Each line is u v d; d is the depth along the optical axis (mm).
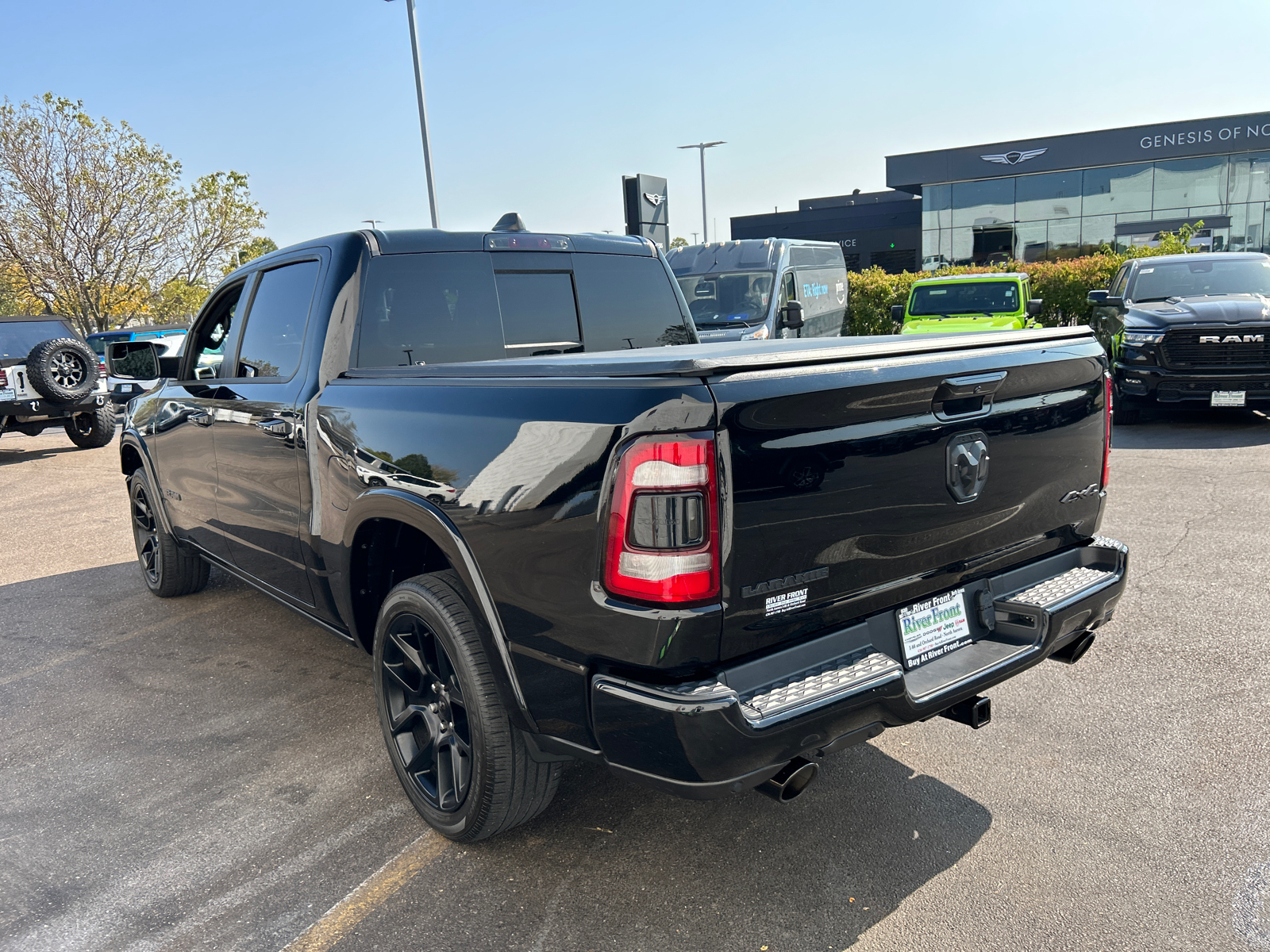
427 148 18578
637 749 2068
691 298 12195
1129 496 6723
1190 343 9250
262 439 3605
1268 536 5496
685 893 2480
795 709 2023
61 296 28406
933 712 2346
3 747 3619
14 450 14078
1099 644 4059
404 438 2693
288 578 3744
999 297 13648
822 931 2305
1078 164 31609
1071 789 2918
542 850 2717
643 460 1950
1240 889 2391
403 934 2365
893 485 2260
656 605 1954
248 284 4000
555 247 3799
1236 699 3471
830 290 15227
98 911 2518
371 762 3342
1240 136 29953
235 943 2355
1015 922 2301
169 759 3438
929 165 33281
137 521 5566
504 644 2377
